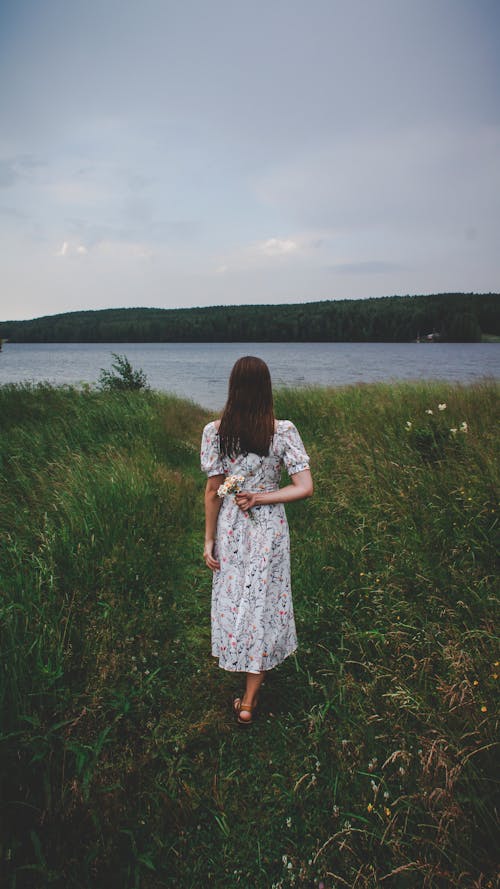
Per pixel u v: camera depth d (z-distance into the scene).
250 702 2.37
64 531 3.70
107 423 8.30
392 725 2.13
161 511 4.92
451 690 2.06
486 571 3.11
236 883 1.69
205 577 3.94
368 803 1.85
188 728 2.34
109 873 1.66
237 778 2.09
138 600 3.31
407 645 2.52
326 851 1.76
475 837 1.62
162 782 2.02
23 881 1.58
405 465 4.77
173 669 2.78
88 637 2.74
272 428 2.34
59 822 1.74
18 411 8.44
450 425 6.16
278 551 2.39
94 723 2.20
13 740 1.94
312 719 2.27
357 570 3.45
